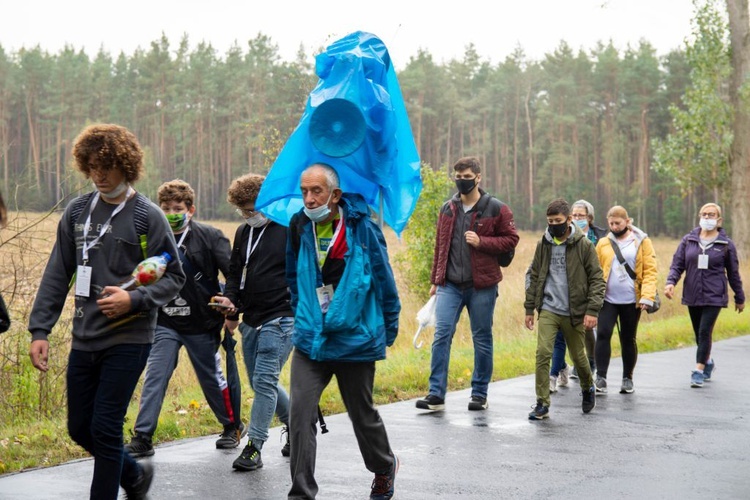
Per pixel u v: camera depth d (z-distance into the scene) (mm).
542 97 103312
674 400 10125
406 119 5926
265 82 84250
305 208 5340
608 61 98562
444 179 18500
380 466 5590
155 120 94812
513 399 10078
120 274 4910
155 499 5891
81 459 6988
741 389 10961
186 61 97812
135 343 4891
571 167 99125
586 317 8969
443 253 9391
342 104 5535
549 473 6691
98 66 97250
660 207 101250
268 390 6742
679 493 6160
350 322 5246
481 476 6586
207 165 93438
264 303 6781
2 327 4781
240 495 6016
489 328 9414
